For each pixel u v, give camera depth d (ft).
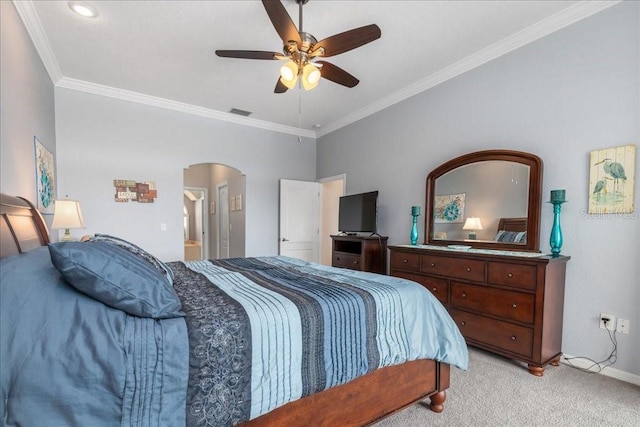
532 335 7.20
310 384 4.15
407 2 7.35
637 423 5.43
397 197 12.73
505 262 7.67
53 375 2.86
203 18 7.96
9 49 6.57
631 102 6.84
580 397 6.24
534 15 7.83
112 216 12.53
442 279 9.14
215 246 23.29
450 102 10.67
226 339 3.64
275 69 10.61
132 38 8.79
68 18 7.85
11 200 5.64
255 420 3.85
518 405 5.98
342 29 8.36
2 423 2.71
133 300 3.42
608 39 7.16
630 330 6.82
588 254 7.46
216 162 15.01
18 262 3.62
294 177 17.48
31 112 8.18
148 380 3.16
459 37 8.76
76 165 11.79
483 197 9.52
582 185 7.57
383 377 5.10
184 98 13.20
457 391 6.49
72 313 3.19
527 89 8.62
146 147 13.21
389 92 12.50
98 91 12.08
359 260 12.74
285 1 7.24
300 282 5.91
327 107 14.16
